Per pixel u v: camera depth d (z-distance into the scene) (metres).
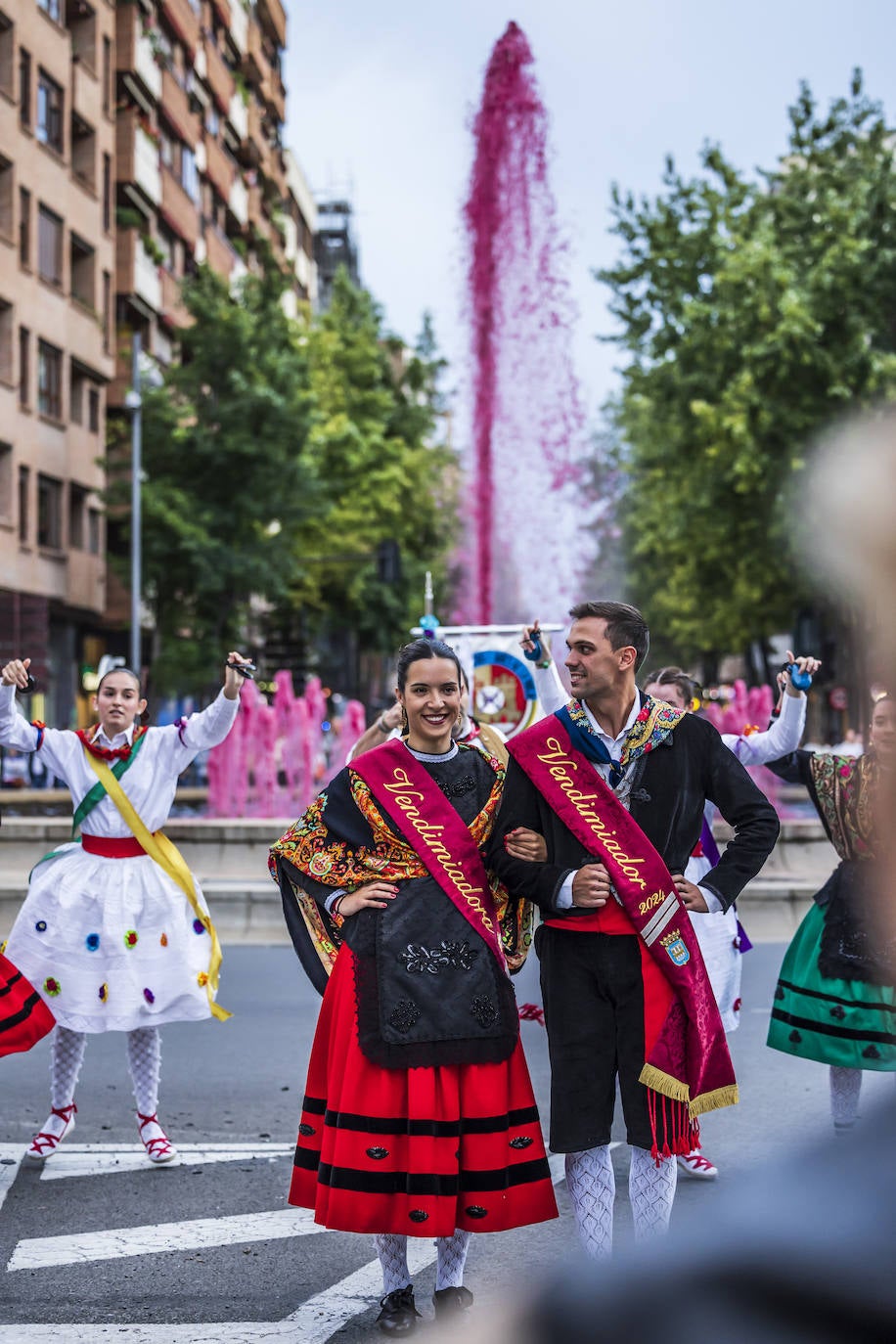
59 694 40.09
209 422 36.97
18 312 35.06
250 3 61.59
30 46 35.50
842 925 5.84
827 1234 1.21
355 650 54.06
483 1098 4.16
